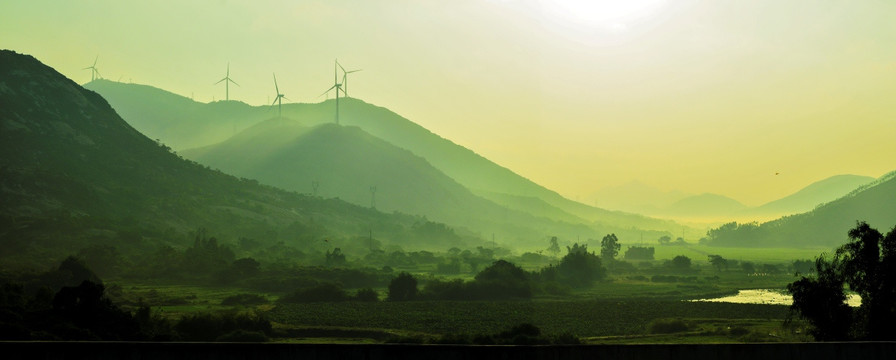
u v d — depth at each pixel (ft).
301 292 589.32
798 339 368.48
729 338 398.83
